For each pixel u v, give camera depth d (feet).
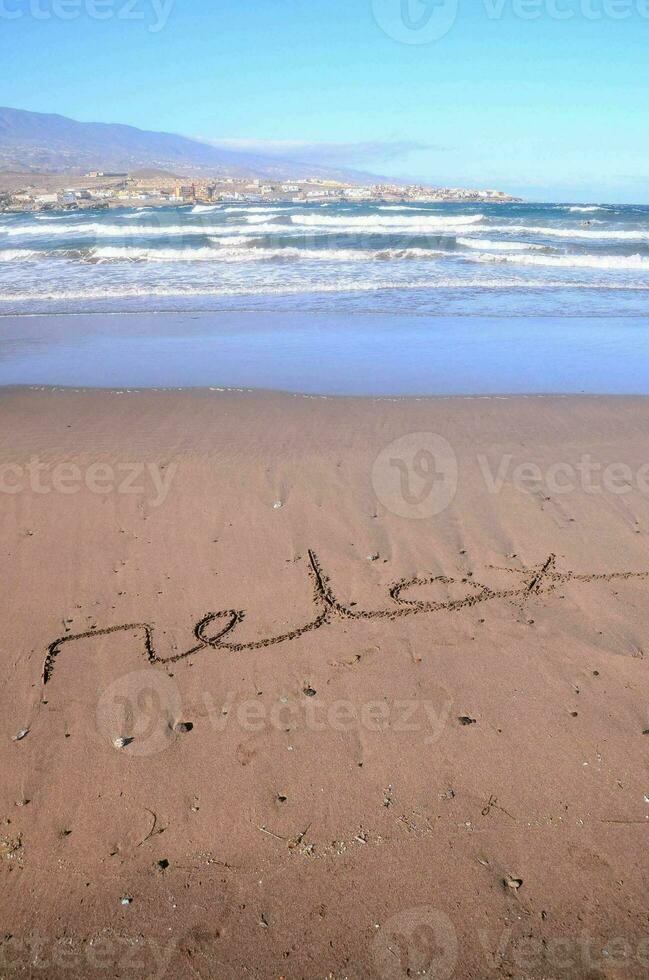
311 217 110.01
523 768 9.05
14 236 96.89
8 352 31.63
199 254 63.31
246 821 8.39
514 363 29.58
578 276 52.24
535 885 7.66
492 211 138.92
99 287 47.39
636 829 8.22
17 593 12.84
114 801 8.66
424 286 47.26
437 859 7.93
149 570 13.61
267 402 23.79
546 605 12.37
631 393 25.12
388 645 11.41
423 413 22.72
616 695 10.24
